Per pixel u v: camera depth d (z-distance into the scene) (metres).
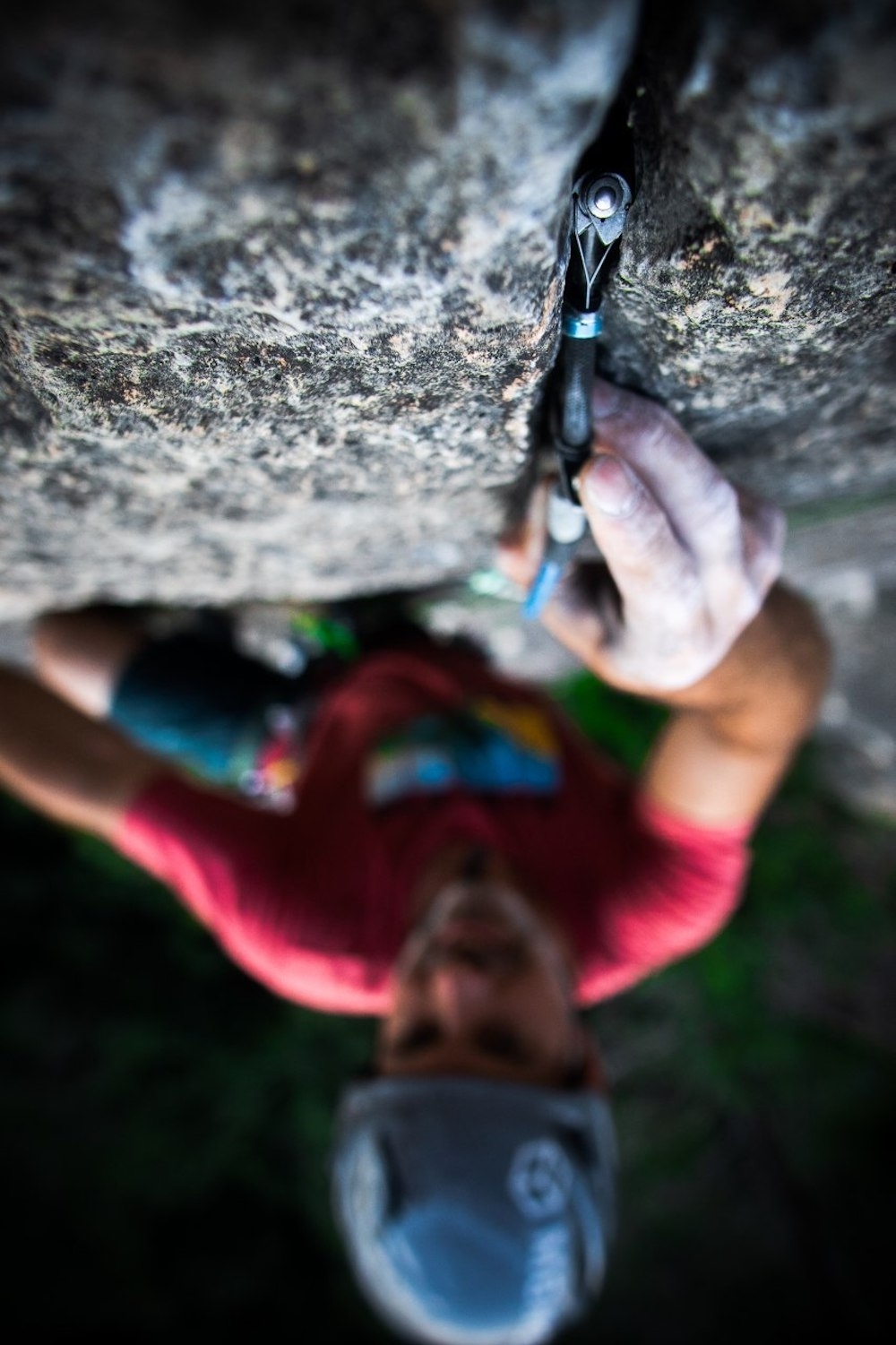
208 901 1.49
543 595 0.89
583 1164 1.35
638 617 0.82
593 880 1.53
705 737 1.19
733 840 1.37
